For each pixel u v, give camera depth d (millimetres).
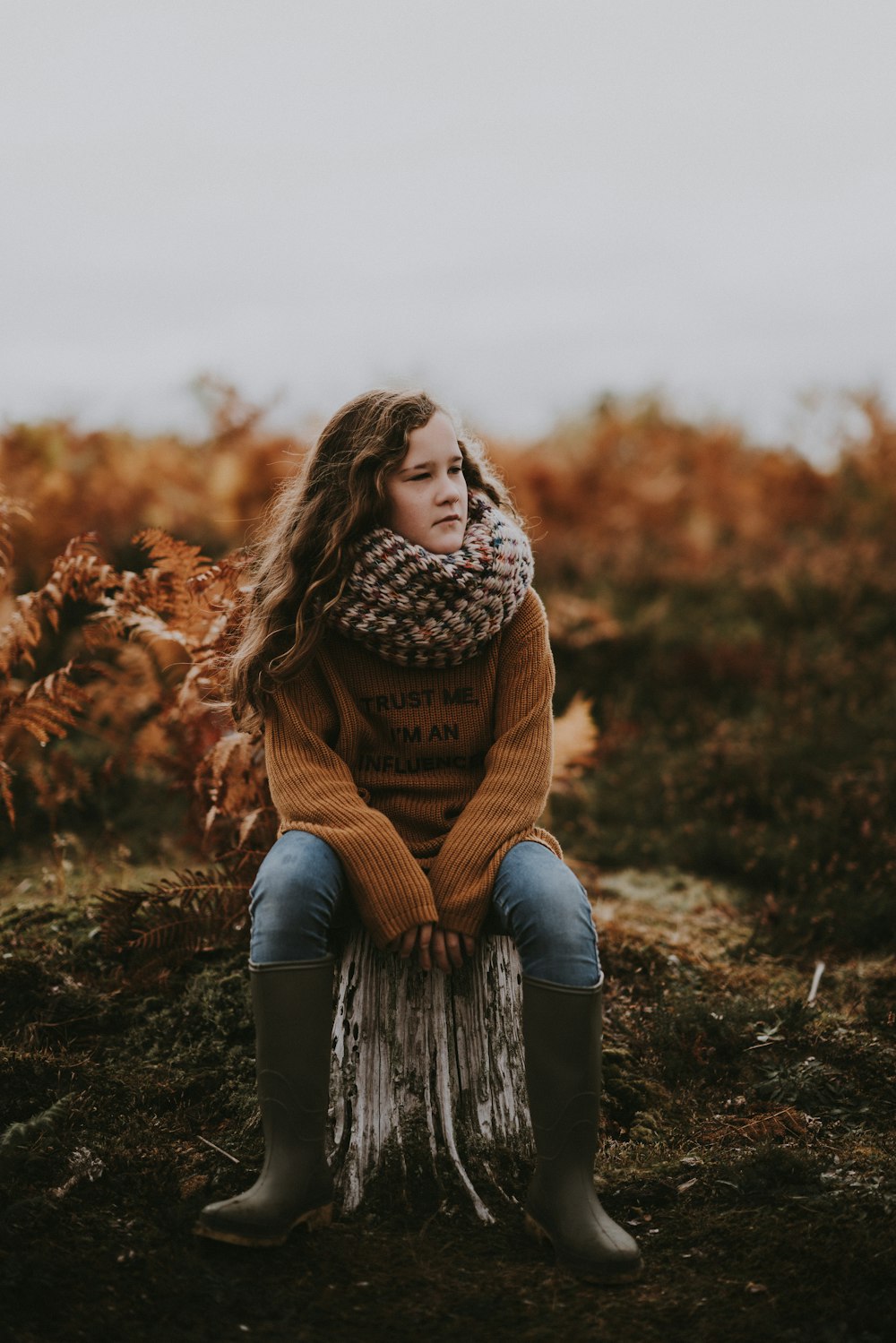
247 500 6375
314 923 2107
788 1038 2814
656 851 4285
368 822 2201
